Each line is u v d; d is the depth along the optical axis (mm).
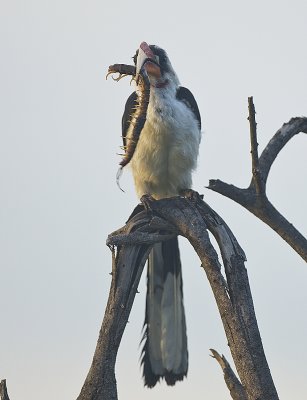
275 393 4922
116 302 5602
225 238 5621
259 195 5965
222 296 5297
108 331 5527
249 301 5246
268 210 5980
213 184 5891
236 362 5070
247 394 4980
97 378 5418
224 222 5793
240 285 5312
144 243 5777
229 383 5684
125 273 5699
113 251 5738
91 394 5398
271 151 6266
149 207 6035
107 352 5473
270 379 4965
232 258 5480
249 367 4988
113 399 5414
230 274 5375
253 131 5887
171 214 5887
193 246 5691
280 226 6016
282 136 6352
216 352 5773
